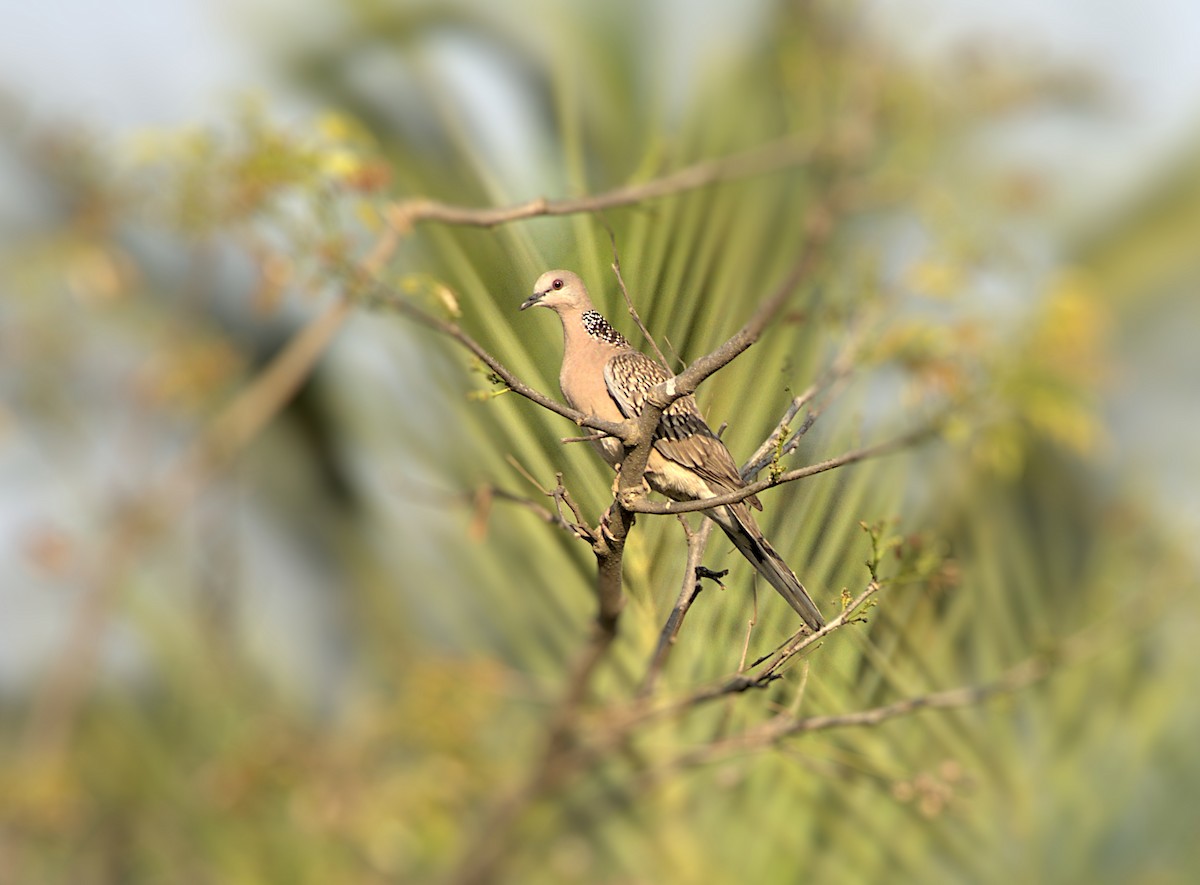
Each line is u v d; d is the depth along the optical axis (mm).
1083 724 7020
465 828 9359
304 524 10586
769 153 9172
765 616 6633
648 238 7258
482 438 7602
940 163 10742
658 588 6824
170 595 10727
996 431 7957
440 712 8898
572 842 7977
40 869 9891
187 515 10914
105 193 10180
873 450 6762
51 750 10023
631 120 8695
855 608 6066
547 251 7535
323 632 10633
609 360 7332
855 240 9367
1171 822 6793
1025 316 8461
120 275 10703
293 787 9531
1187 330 10508
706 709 7859
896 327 8000
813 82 10508
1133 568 7785
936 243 9156
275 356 11570
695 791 7273
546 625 8156
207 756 10203
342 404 10367
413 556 9375
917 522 7520
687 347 6930
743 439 7051
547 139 8367
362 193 7508
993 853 6719
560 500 6355
